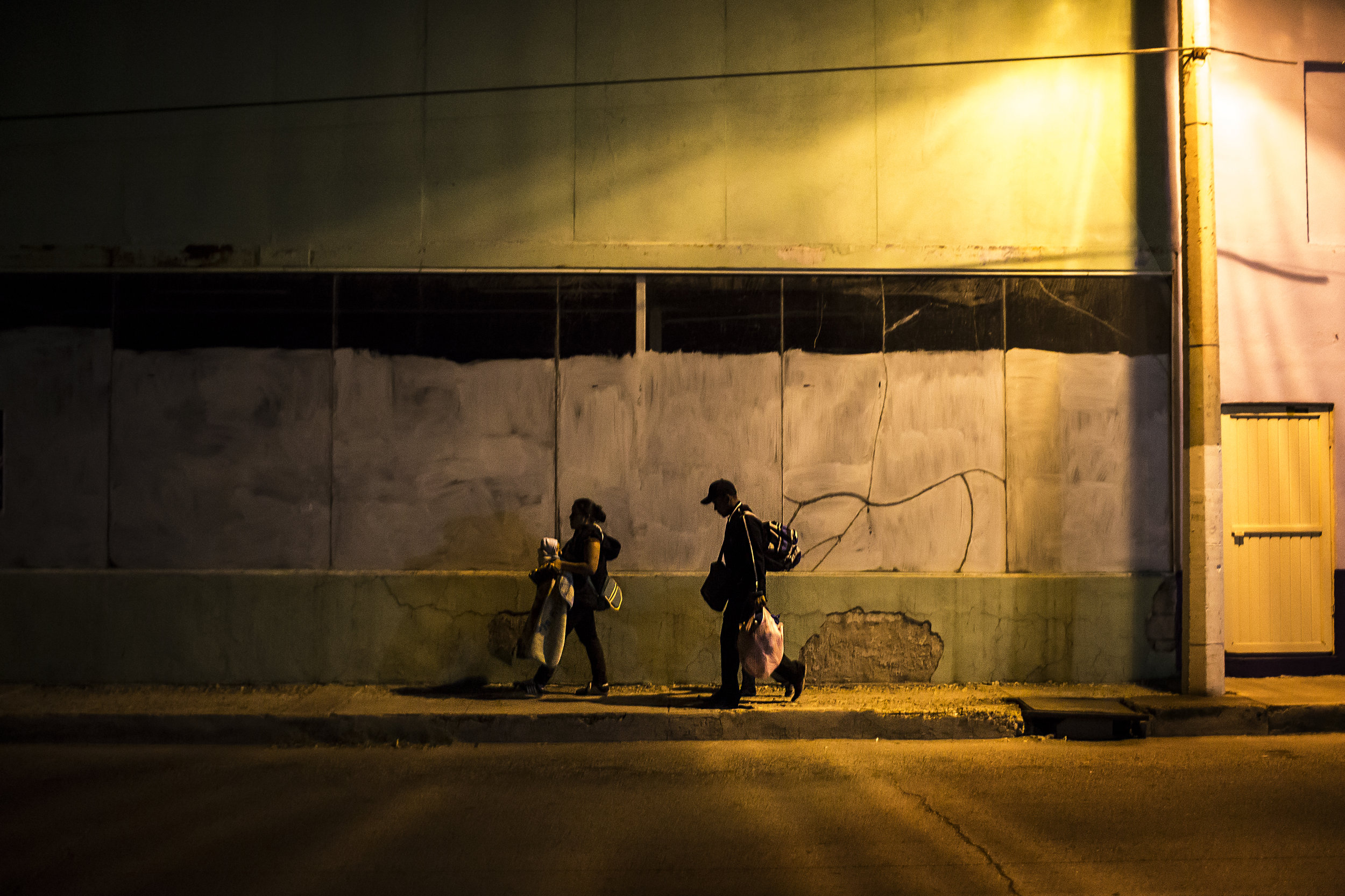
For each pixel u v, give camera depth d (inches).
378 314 317.4
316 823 193.8
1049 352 319.3
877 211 319.0
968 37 320.5
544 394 316.8
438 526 314.3
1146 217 319.3
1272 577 318.0
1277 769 233.5
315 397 316.5
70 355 316.2
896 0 319.9
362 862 172.2
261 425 315.9
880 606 311.4
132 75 318.3
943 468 317.4
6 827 192.2
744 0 319.0
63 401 315.9
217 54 319.3
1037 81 320.5
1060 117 320.5
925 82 320.2
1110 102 320.2
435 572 311.9
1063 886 160.4
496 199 317.7
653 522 314.8
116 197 317.7
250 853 176.9
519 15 319.0
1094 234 319.3
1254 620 317.1
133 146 318.0
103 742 264.4
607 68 318.7
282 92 319.0
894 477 317.1
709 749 255.1
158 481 314.7
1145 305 319.9
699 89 319.0
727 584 273.6
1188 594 290.0
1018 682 310.8
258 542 314.0
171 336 316.5
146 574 309.7
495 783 223.1
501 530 314.8
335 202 317.7
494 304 317.7
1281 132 322.3
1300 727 272.7
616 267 315.9
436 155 318.0
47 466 314.7
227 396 316.2
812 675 310.2
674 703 278.8
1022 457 317.7
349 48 319.0
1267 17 322.7
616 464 315.9
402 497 315.0
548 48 318.3
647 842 182.4
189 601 309.3
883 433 317.4
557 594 282.7
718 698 275.7
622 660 308.8
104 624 309.1
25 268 316.2
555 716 265.4
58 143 318.0
